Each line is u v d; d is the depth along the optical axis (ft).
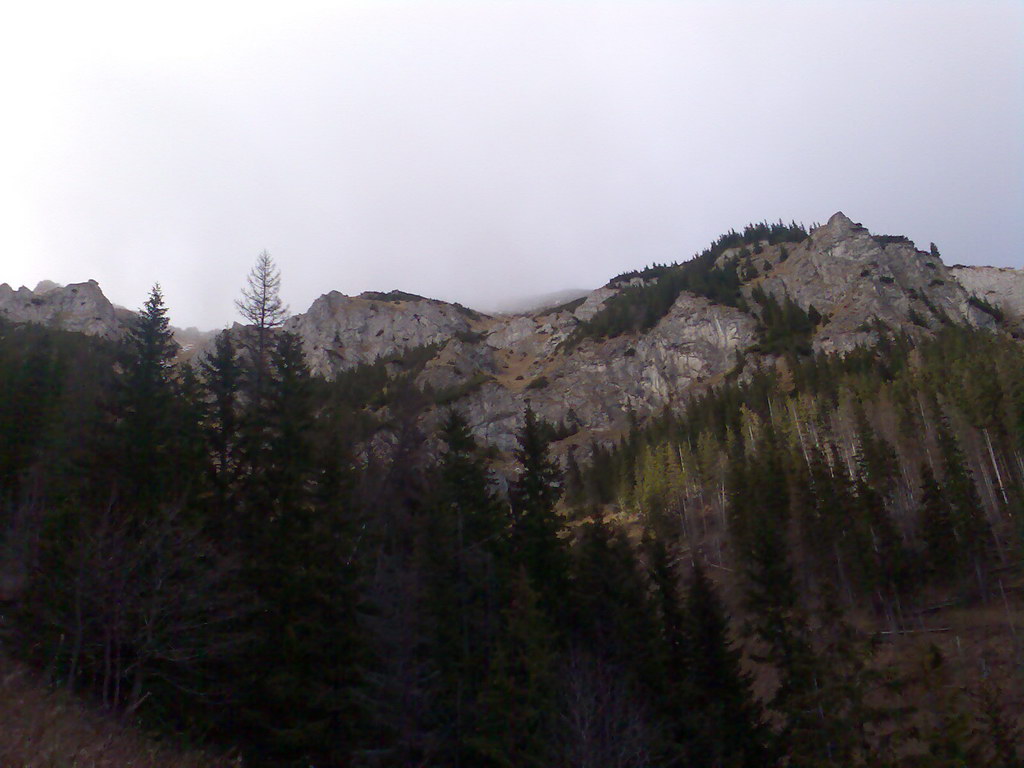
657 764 80.94
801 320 439.63
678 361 477.77
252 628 80.53
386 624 74.02
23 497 92.32
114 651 69.97
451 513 102.78
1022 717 104.94
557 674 79.61
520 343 634.02
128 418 96.07
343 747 75.77
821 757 82.23
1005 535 182.70
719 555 204.64
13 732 52.08
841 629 94.27
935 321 422.41
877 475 199.72
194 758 66.74
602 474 309.83
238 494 96.99
